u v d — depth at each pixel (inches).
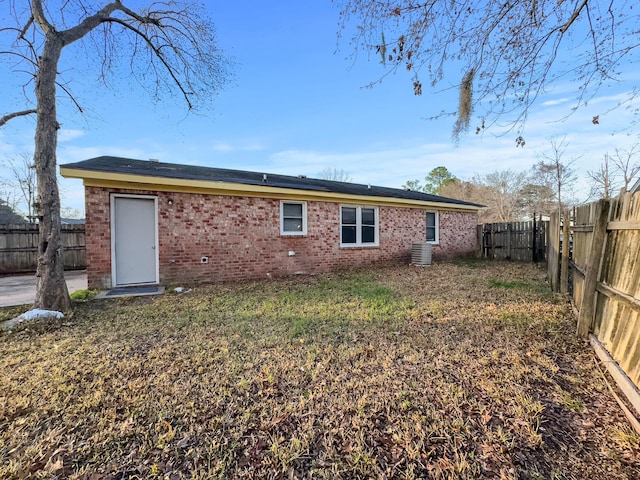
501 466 68.8
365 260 424.2
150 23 275.6
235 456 73.2
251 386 104.3
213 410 91.0
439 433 79.8
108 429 82.4
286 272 352.2
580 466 68.5
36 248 406.0
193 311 199.0
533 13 130.6
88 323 175.0
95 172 248.2
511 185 1041.5
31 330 161.5
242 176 382.6
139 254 276.8
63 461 71.3
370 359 124.4
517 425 82.3
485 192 1100.5
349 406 91.4
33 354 132.0
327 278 331.0
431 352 130.4
